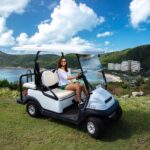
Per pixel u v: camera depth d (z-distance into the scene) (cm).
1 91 942
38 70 591
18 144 477
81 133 530
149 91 1292
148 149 462
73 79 581
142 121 599
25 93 648
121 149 461
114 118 509
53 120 604
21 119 609
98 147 468
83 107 511
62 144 479
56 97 557
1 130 541
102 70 567
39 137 509
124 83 1446
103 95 515
